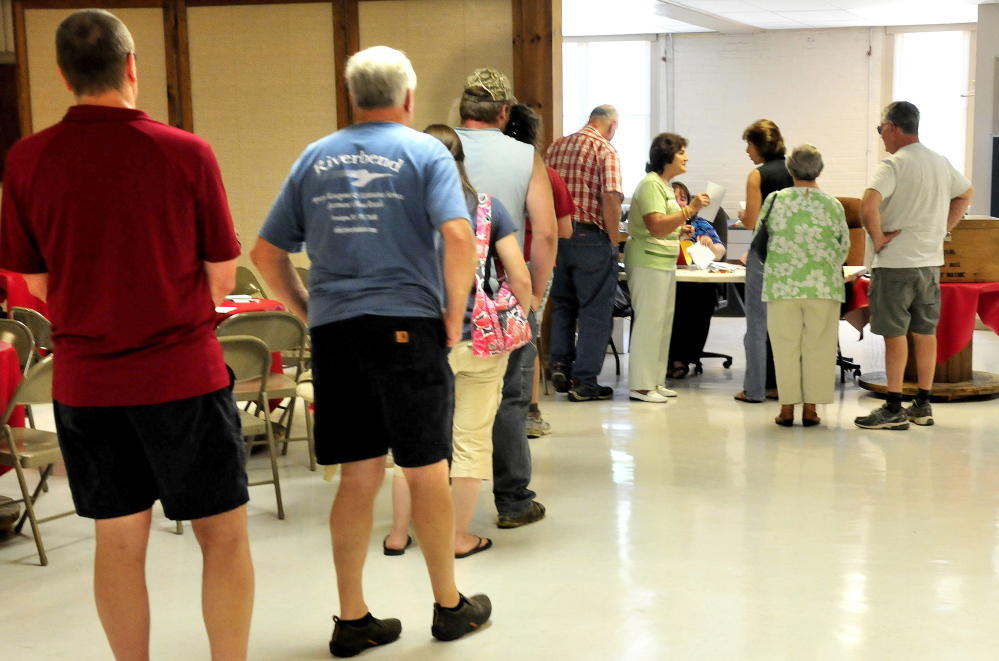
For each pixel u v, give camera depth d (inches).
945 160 201.0
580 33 533.6
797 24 495.5
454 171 93.9
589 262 229.1
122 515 84.3
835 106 521.3
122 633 86.5
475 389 128.9
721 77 532.4
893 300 200.2
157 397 80.2
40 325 188.7
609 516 151.3
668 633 109.9
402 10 257.4
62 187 77.9
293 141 266.7
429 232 94.9
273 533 145.6
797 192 199.6
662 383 245.8
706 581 124.8
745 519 148.9
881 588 122.0
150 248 78.8
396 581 126.0
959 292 222.2
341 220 92.8
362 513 101.9
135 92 82.7
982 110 427.5
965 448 189.0
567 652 105.5
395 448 97.4
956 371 237.5
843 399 235.8
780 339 204.7
